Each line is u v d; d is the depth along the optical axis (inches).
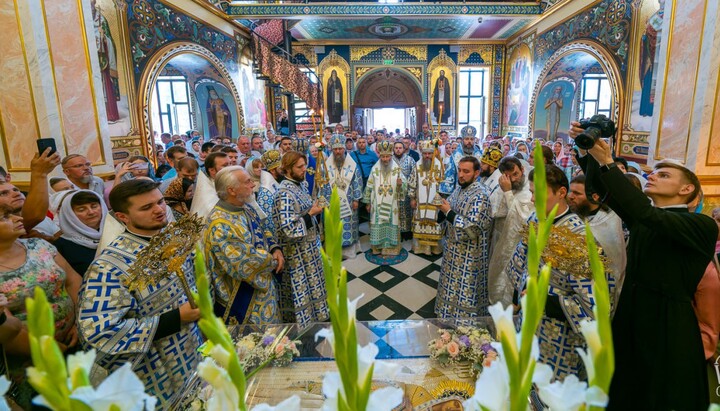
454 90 422.9
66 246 60.5
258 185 108.1
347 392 13.5
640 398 47.9
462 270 91.0
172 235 45.6
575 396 12.7
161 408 42.1
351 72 419.2
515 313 60.7
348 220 152.3
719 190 124.3
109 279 42.0
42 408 45.6
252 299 70.2
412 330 50.1
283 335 48.4
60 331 52.5
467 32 370.9
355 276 136.6
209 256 66.4
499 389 14.2
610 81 219.8
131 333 41.6
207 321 13.2
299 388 40.2
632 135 201.2
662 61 136.0
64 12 131.6
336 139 150.1
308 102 367.2
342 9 293.0
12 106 121.4
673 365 44.4
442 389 39.7
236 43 301.1
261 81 356.2
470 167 86.9
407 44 412.5
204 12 257.6
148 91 215.6
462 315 91.3
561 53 274.7
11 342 45.1
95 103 143.4
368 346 15.1
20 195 53.1
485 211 84.7
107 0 186.1
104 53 185.2
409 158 176.6
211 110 333.7
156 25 216.5
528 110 335.9
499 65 411.2
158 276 44.1
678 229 41.5
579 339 48.5
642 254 47.2
